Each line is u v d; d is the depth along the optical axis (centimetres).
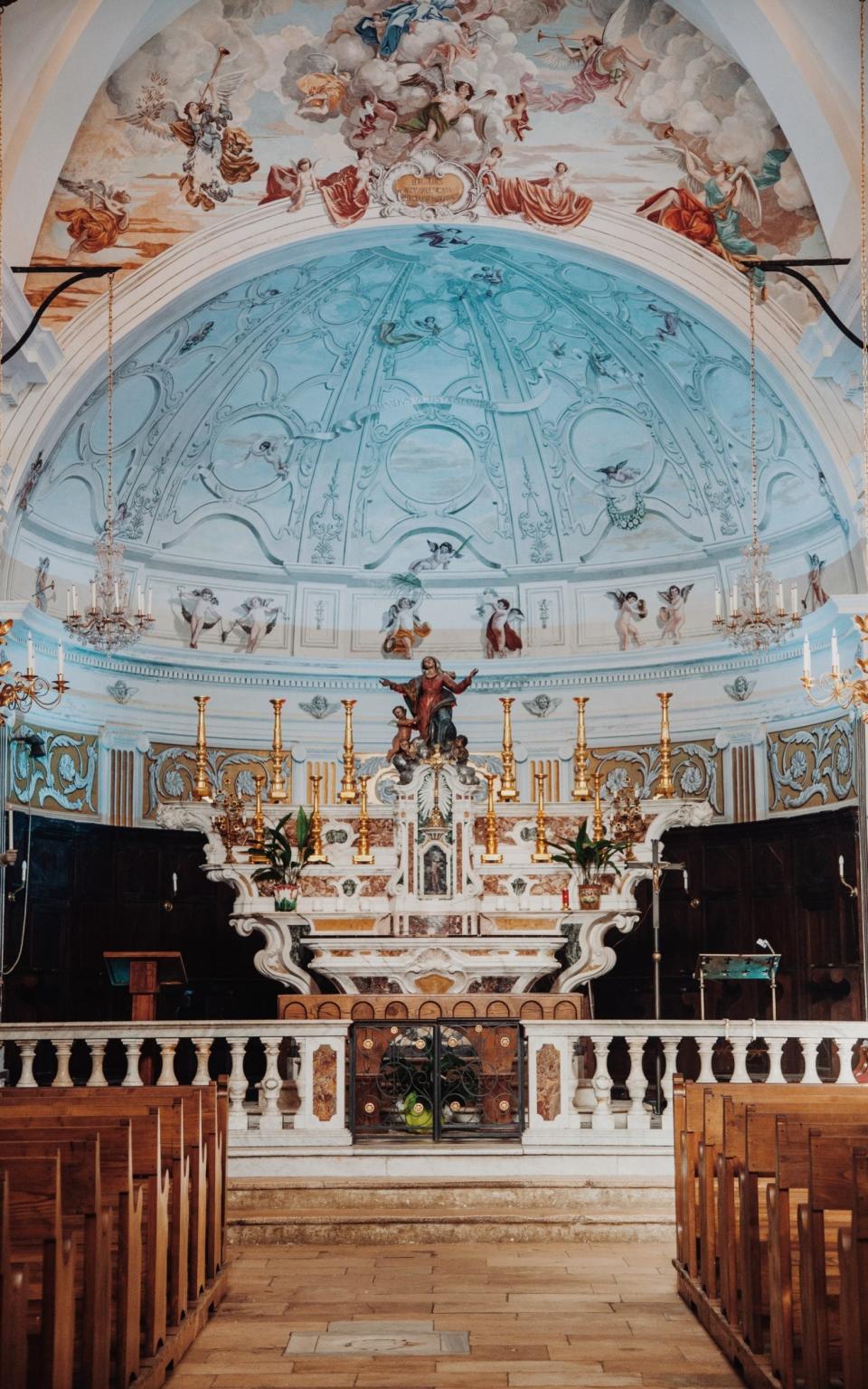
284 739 2044
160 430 1891
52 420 1623
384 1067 1352
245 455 1988
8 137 1511
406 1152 1277
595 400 1964
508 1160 1280
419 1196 1244
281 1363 834
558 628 2084
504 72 1619
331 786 2038
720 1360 841
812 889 1841
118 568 1519
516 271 1814
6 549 1652
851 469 1630
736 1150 852
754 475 1756
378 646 2100
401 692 1666
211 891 1988
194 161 1641
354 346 1930
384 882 1611
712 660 1972
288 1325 922
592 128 1650
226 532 2028
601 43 1589
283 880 1588
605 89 1622
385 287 1848
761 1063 1870
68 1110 905
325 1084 1316
